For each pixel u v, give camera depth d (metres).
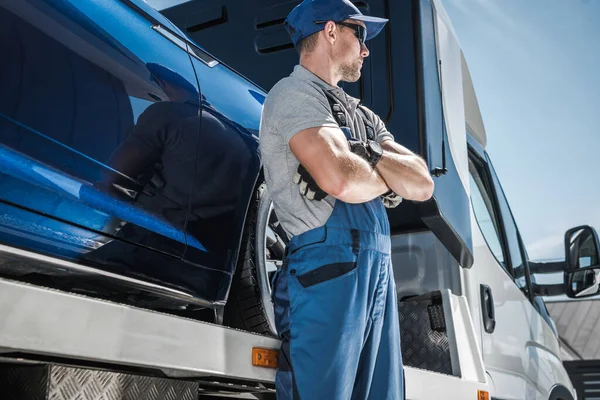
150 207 1.55
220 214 1.74
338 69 1.79
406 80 2.56
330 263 1.57
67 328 1.17
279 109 1.64
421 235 2.83
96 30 1.49
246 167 1.85
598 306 11.80
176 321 1.38
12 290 1.10
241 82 2.02
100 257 1.43
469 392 2.41
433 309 2.58
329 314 1.55
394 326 1.73
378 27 1.90
